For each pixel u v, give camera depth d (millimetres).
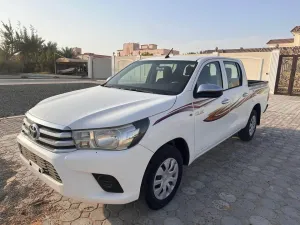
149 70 3783
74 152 2217
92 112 2432
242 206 2953
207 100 3371
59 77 32531
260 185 3486
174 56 4035
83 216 2691
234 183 3523
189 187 3369
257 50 18781
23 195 3068
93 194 2281
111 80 4035
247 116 4988
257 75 16672
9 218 2639
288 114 8773
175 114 2770
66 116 2393
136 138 2316
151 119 2482
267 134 6094
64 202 2936
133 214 2740
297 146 5223
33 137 2459
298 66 14812
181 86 3158
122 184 2293
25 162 2719
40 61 41750
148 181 2586
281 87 15688
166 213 2777
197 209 2867
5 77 28312
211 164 4176
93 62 34219
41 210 2781
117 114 2379
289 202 3072
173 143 3000
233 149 4934
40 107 2760
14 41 38969
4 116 7547
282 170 4008
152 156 2514
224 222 2654
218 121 3756
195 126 3150
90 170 2209
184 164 3219
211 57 3906
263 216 2771
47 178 2412
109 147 2229
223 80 4012
